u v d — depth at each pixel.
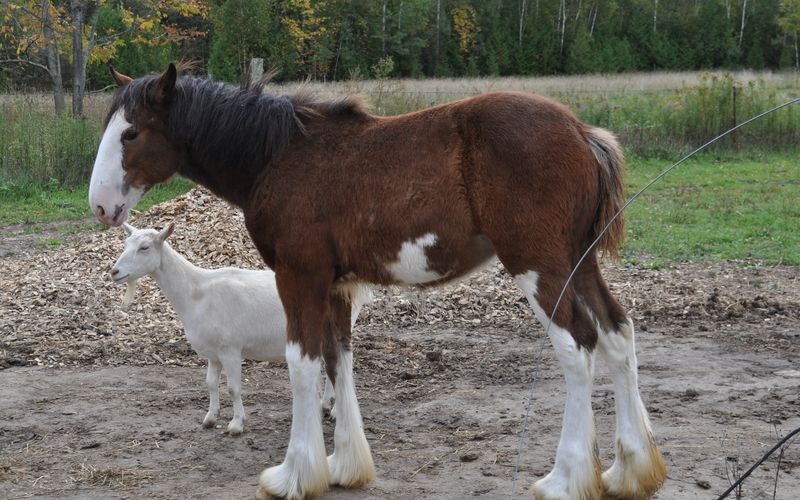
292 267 4.24
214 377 5.47
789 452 4.77
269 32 29.23
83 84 19.25
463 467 4.72
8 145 15.72
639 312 8.14
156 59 29.28
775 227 11.69
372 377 6.48
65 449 5.10
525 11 52.47
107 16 27.78
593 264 4.12
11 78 28.39
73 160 15.74
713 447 4.88
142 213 11.26
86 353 7.03
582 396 3.86
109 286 8.81
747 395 5.82
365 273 4.19
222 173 4.55
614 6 54.94
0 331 7.57
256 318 5.32
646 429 4.06
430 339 7.47
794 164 17.69
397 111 18.38
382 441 5.19
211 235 10.00
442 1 49.25
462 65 47.06
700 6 55.34
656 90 26.67
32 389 6.20
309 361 4.23
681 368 6.46
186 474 4.73
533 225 3.84
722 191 14.85
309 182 4.20
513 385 6.23
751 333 7.39
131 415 5.70
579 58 48.84
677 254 10.47
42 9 19.77
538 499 3.91
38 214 13.41
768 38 53.62
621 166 4.07
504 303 8.46
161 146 4.59
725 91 19.88
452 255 4.00
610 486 4.10
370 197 4.06
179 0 21.89
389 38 41.62
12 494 4.46
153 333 7.57
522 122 3.89
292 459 4.25
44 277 9.30
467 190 3.91
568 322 3.85
